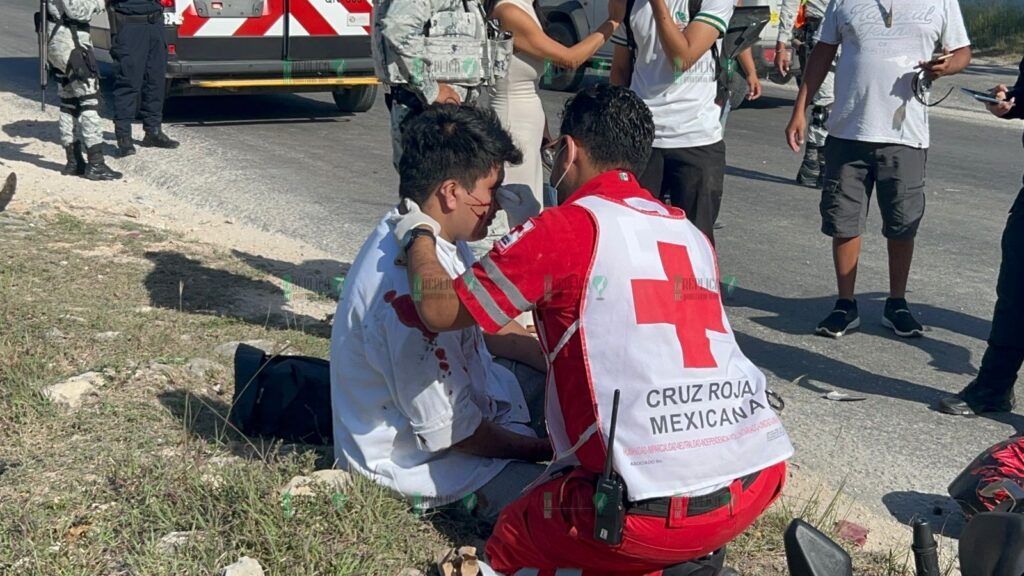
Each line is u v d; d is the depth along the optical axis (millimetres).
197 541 3010
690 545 2650
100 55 12516
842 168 5453
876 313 6059
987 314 6098
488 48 4469
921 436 4461
